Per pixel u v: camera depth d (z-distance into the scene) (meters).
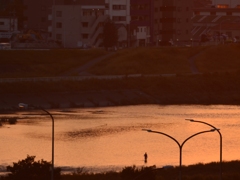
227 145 185.25
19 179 130.12
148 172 129.12
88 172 150.12
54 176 131.50
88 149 178.00
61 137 195.12
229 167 155.25
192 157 169.62
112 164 161.00
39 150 175.38
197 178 140.88
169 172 149.50
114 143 187.00
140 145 183.88
